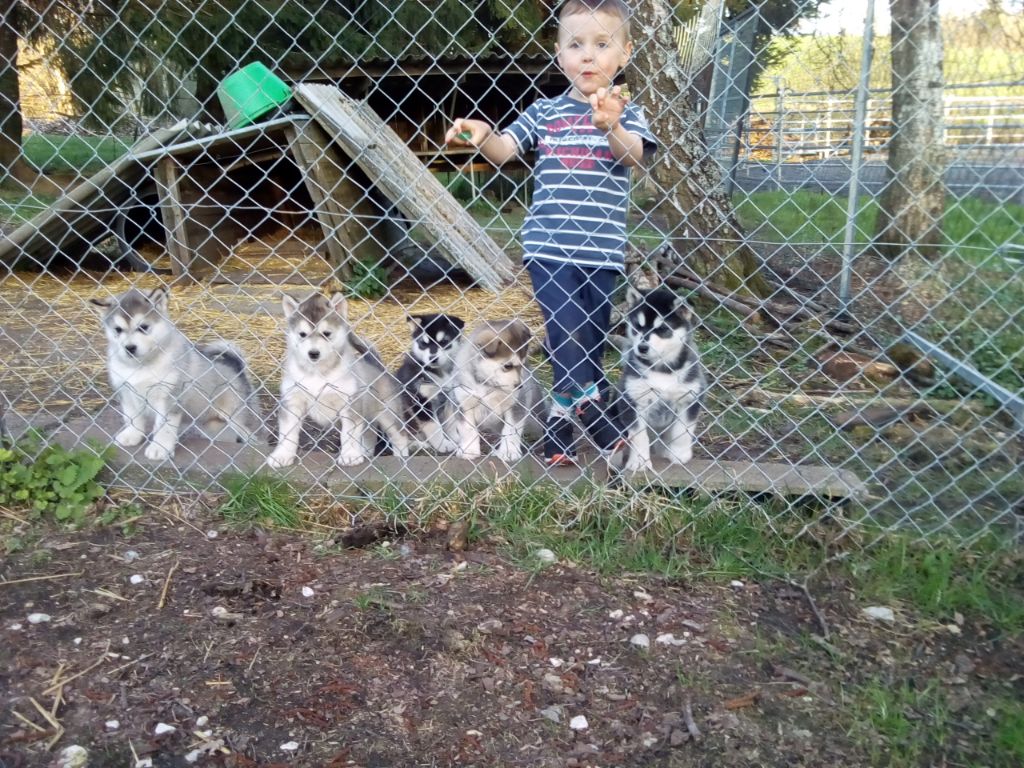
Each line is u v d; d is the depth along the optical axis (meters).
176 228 8.48
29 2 11.03
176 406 4.00
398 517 3.51
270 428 4.62
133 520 3.43
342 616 2.85
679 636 2.84
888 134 7.40
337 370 3.94
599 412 4.04
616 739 2.40
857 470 4.07
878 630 2.91
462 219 9.34
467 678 2.61
